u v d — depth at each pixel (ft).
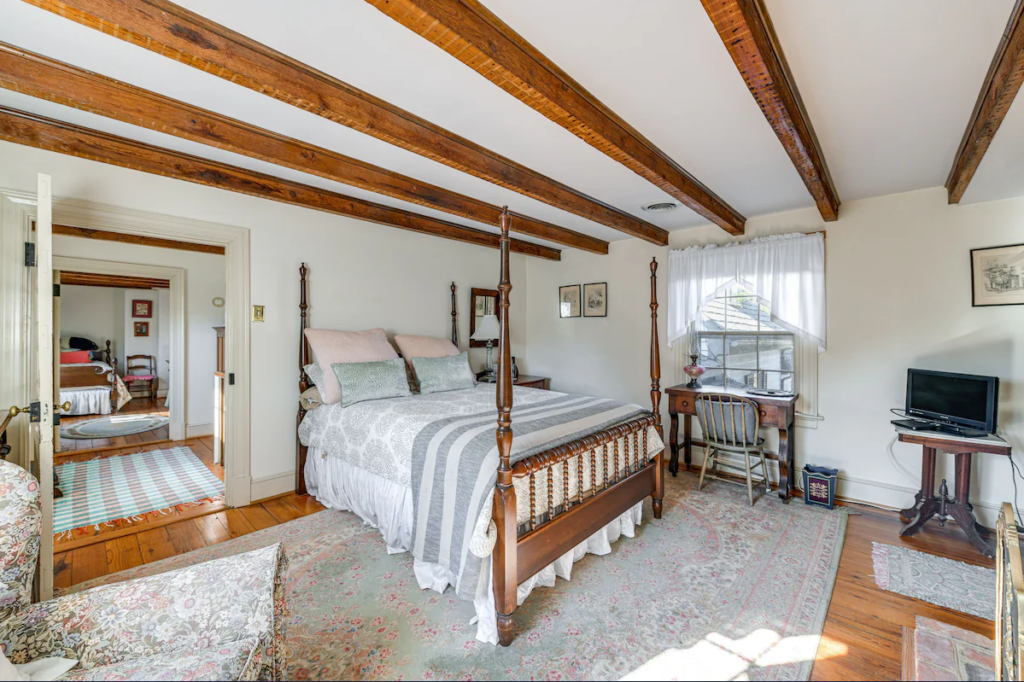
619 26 4.56
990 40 4.72
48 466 6.08
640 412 9.52
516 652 5.64
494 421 7.79
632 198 10.46
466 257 15.47
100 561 7.79
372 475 8.74
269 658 4.23
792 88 5.65
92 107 5.54
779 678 5.20
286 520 9.43
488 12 4.33
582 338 16.24
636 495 8.84
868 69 5.31
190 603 4.12
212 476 12.39
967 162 7.07
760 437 11.34
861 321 10.59
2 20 4.53
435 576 6.88
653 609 6.48
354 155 8.10
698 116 6.48
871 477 10.49
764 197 10.34
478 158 7.68
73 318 25.55
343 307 11.99
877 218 10.38
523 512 6.40
